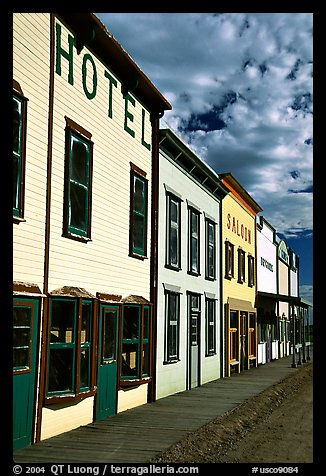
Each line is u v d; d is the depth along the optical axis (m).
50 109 10.09
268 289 37.03
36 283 9.51
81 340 11.05
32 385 9.28
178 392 17.52
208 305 21.64
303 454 9.32
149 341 14.81
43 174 9.84
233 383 20.92
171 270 17.14
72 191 10.95
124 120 13.66
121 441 9.65
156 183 15.61
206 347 21.02
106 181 12.52
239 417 12.95
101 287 12.13
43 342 9.58
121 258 13.28
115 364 12.70
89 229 11.50
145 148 15.09
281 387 19.84
